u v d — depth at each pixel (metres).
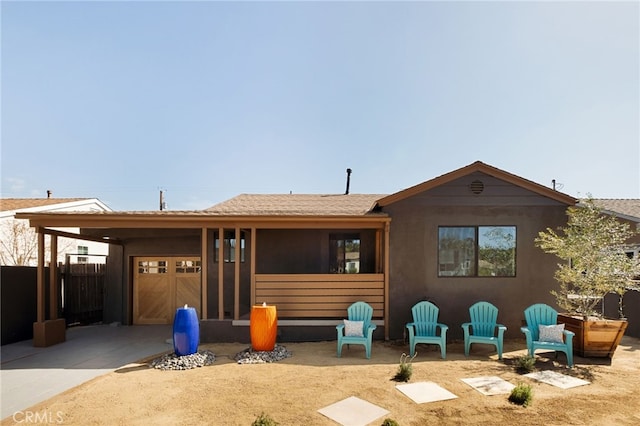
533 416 4.14
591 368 5.99
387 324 8.39
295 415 4.18
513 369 5.95
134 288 11.79
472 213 8.59
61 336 8.72
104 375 5.94
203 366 6.33
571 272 6.93
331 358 6.78
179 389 5.12
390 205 8.66
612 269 6.53
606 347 6.48
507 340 8.20
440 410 4.30
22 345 8.41
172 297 11.72
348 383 5.28
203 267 8.39
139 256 11.80
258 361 6.51
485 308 7.47
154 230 11.47
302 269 10.84
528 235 8.54
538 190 8.52
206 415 4.22
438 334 8.38
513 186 8.62
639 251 10.90
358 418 4.09
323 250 10.86
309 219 8.27
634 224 11.43
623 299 8.98
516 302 8.44
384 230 8.65
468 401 4.57
